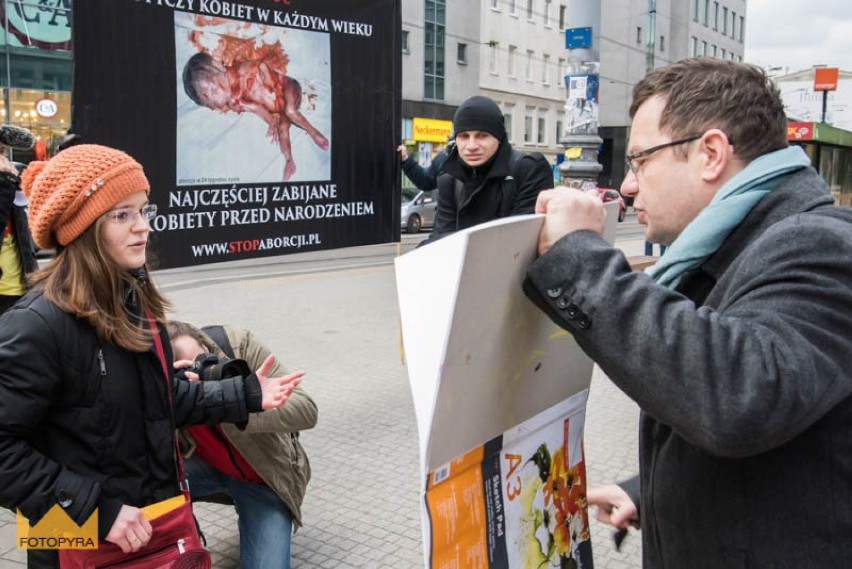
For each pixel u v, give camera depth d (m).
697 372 0.98
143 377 1.78
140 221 1.78
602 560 3.16
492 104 3.44
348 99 3.30
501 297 1.08
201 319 8.14
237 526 3.46
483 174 3.53
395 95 3.54
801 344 0.98
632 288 1.05
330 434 4.61
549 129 43.12
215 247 2.86
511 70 39.44
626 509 1.55
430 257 0.99
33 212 1.73
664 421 1.05
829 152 16.94
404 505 3.64
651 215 1.27
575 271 1.08
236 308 8.83
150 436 1.80
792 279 1.03
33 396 1.64
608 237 1.35
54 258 1.77
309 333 7.45
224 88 2.82
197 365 2.25
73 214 1.68
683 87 1.21
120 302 1.74
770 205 1.14
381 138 3.50
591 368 1.48
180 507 1.81
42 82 21.70
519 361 1.20
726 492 1.13
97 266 1.71
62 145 2.38
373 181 3.48
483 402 1.12
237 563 3.11
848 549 1.07
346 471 4.04
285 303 9.19
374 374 5.96
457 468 1.09
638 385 1.04
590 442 4.44
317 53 3.15
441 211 3.76
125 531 1.70
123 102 2.53
